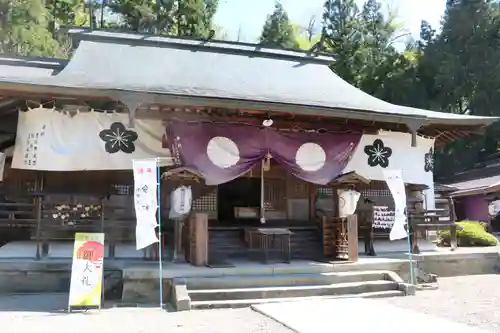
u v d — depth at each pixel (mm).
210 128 9641
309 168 10172
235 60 13305
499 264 11500
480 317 6578
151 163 7574
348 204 9758
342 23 31281
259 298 7742
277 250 10750
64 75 9555
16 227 9859
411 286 8430
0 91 8352
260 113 10477
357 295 8117
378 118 10172
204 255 8625
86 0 28422
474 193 20734
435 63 26906
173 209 8922
